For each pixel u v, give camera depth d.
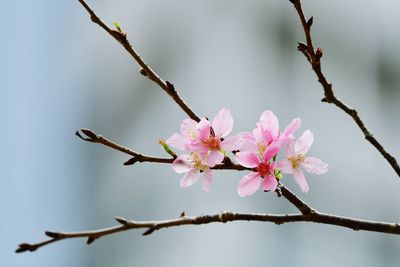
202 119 0.98
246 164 0.98
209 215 0.97
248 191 0.98
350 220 0.98
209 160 0.98
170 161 0.98
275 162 0.98
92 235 0.95
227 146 0.98
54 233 0.95
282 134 0.98
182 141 0.98
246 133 0.98
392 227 0.98
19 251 0.94
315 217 0.98
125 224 0.96
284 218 0.98
